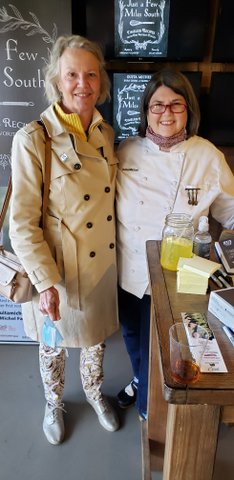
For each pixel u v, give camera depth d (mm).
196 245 1182
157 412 1490
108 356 2230
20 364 2154
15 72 1804
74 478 1538
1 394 1947
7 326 2254
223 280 1056
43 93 1832
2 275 1399
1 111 1876
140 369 1674
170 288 1046
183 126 1374
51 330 1512
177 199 1412
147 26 1886
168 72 1328
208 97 2037
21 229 1299
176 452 875
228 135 2088
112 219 1449
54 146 1300
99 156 1347
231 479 1518
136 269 1500
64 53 1273
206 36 1963
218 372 751
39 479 1531
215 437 849
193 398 720
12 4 1691
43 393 1955
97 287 1466
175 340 799
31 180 1284
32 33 1732
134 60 1978
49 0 1683
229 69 2029
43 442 1689
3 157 1966
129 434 1729
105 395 1938
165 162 1407
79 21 1914
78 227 1355
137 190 1435
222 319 893
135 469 1576
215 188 1431
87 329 1513
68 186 1306
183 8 1843
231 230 1386
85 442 1688
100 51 1340
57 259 1398
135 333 1763
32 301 1511
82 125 1339
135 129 2090
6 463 1595
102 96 1437
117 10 1860
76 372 2102
